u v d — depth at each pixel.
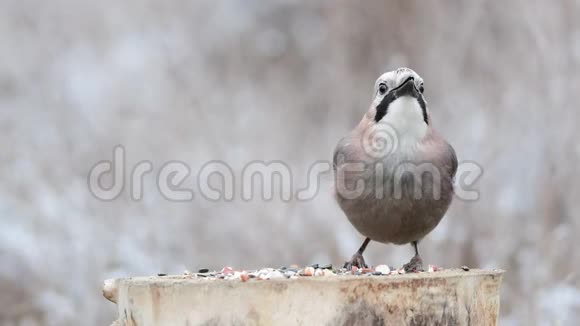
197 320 5.52
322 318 5.53
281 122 16.45
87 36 19.02
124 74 17.33
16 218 12.25
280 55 20.09
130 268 11.62
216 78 18.44
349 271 6.59
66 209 12.44
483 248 11.82
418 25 17.28
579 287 10.72
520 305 10.59
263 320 5.49
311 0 21.05
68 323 11.24
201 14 20.56
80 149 14.49
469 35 15.61
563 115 12.86
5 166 13.53
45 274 11.58
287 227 12.40
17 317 11.38
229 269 6.59
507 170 12.80
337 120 16.78
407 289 5.64
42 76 17.77
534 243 11.71
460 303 5.80
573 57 13.49
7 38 18.55
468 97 14.85
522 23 14.76
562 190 12.15
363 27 18.23
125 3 19.86
